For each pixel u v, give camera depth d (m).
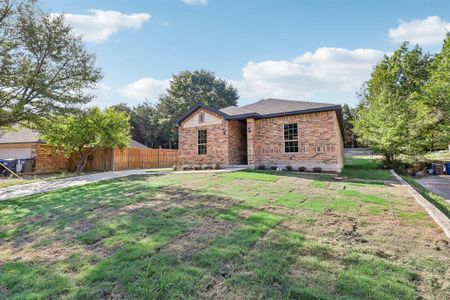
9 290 2.78
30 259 3.54
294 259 3.25
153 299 2.50
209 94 44.91
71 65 13.71
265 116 14.42
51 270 3.18
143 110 46.81
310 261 3.19
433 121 15.12
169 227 4.51
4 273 3.14
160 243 3.82
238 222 4.70
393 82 29.98
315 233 4.15
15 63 12.24
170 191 7.73
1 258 3.62
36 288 2.78
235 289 2.63
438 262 3.14
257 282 2.75
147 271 3.00
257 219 4.84
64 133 15.97
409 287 2.63
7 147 19.19
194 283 2.75
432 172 16.80
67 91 13.85
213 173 11.88
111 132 17.52
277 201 6.26
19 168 17.36
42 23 12.70
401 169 15.58
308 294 2.49
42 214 5.87
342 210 5.48
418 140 16.27
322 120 13.17
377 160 22.64
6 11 11.84
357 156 35.09
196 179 9.98
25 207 6.71
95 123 16.80
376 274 2.88
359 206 5.81
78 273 3.07
